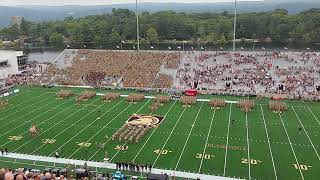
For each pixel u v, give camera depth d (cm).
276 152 5031
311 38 17825
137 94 7919
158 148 5194
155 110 7044
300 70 9181
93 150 5138
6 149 5047
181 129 5975
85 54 11031
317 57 9800
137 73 9625
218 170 4500
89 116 6688
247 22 19550
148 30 19138
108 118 6562
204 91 8338
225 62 9931
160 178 4059
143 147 5234
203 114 6794
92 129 5988
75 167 4578
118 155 4962
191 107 7256
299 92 8056
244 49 16225
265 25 19750
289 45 17775
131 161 4762
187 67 9806
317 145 5278
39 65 11506
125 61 10331
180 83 8994
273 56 10069
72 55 11106
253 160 4775
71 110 7088
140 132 5706
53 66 10525
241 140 5478
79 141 5469
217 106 7281
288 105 7350
